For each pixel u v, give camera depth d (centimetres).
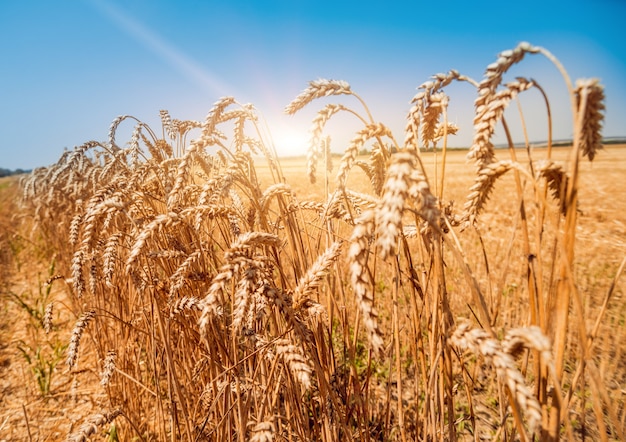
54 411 387
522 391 91
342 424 175
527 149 116
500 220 1076
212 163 330
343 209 209
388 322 422
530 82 109
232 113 238
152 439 317
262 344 188
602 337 398
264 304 188
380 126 136
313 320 212
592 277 584
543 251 652
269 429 132
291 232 217
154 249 245
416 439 204
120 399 353
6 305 659
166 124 344
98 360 376
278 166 223
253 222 222
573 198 103
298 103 150
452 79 134
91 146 308
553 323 120
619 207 1334
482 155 121
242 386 209
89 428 184
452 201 155
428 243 157
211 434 253
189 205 280
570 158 103
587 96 100
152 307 246
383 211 93
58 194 700
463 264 112
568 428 116
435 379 164
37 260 941
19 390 432
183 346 310
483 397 341
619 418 296
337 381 226
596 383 108
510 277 537
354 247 101
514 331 103
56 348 451
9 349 525
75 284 202
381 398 349
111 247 217
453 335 112
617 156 3791
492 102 111
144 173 304
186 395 300
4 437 356
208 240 266
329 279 216
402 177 95
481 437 295
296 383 228
